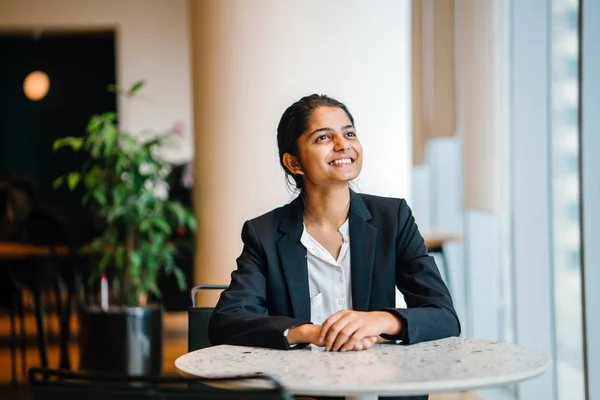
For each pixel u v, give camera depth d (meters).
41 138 10.83
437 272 2.18
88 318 5.54
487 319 5.35
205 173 4.47
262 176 4.30
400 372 1.62
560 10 3.75
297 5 4.20
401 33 4.23
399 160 4.21
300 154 2.17
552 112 3.85
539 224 4.08
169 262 5.93
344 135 2.17
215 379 1.46
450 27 5.47
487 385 1.56
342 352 1.87
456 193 6.42
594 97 3.03
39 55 10.83
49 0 9.99
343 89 4.19
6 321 8.95
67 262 6.03
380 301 2.15
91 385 1.49
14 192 7.01
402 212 2.24
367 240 2.18
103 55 10.85
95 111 10.86
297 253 2.18
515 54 4.14
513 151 4.18
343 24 4.19
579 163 3.07
